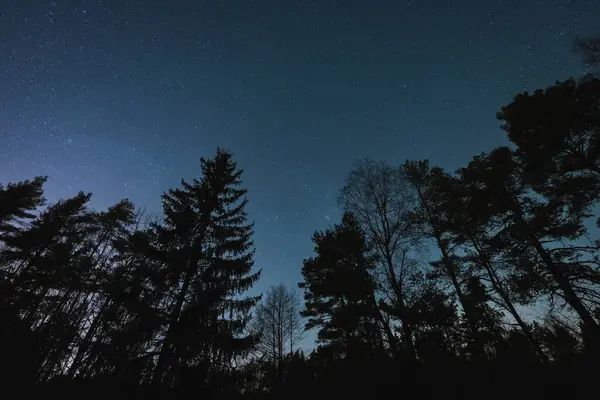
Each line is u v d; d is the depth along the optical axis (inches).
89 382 360.5
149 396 329.4
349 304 538.0
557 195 535.2
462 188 639.1
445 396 272.4
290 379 411.8
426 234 590.9
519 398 254.4
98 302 716.0
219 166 700.0
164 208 577.6
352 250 577.9
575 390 252.4
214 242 577.6
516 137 561.6
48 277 735.7
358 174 618.5
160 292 496.4
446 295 483.8
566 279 482.9
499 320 513.3
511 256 535.2
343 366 406.3
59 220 843.4
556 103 503.8
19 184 965.8
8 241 805.2
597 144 496.4
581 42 475.5
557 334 456.8
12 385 300.2
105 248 896.3
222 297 514.6
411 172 715.4
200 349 450.6
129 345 433.7
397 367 355.3
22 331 374.3
